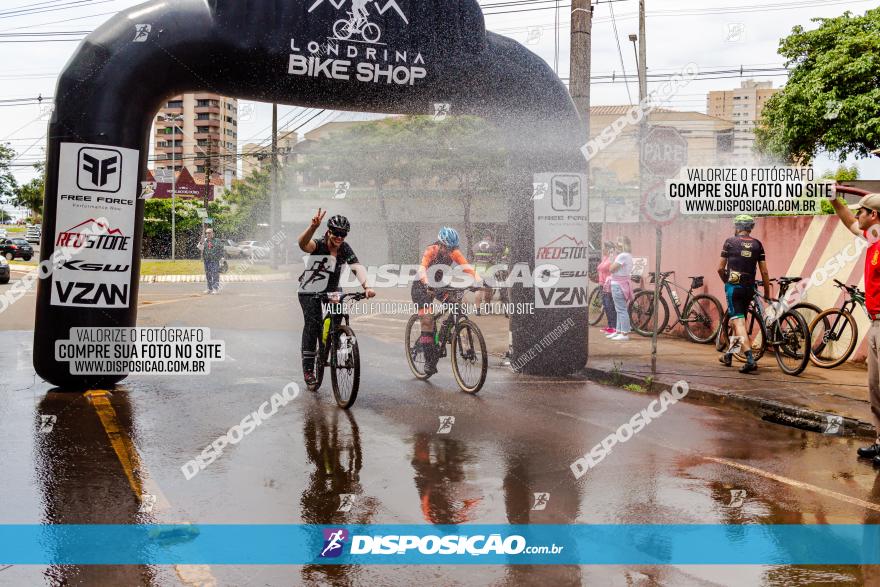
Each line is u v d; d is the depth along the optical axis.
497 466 5.41
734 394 7.55
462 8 8.13
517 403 7.59
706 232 12.29
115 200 7.64
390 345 11.87
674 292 13.05
